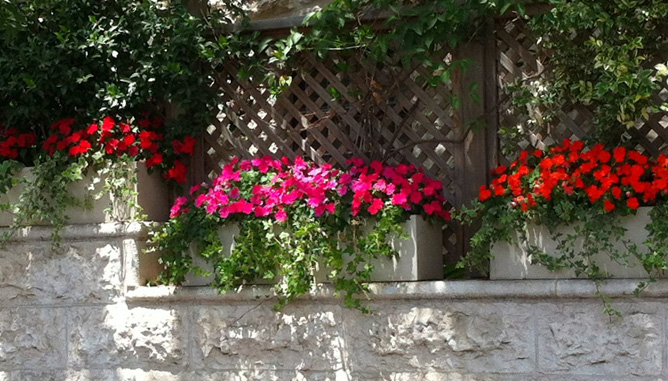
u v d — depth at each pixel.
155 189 5.39
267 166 5.04
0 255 5.45
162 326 5.14
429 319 4.66
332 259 4.74
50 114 5.50
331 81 5.17
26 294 5.40
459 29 4.89
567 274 4.44
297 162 5.00
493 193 4.59
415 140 5.08
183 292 5.05
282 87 5.16
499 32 4.93
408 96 5.14
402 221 4.71
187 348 5.10
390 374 4.73
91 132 5.21
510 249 4.55
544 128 4.88
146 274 5.23
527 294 4.46
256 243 4.89
